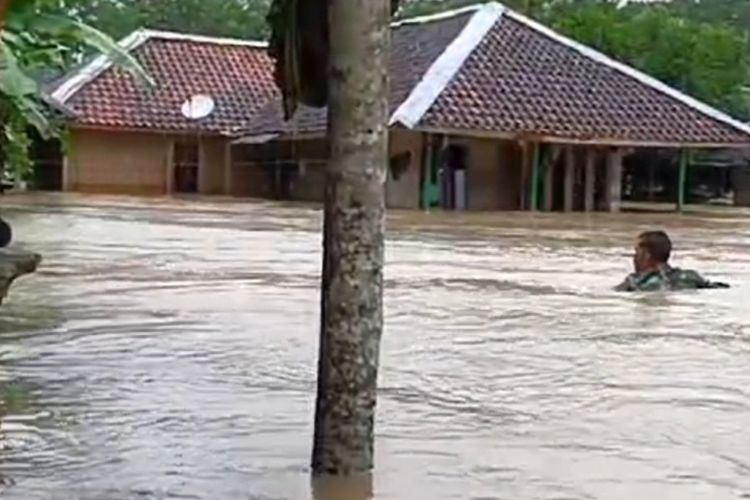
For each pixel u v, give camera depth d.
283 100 5.50
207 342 7.95
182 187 40.97
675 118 35.75
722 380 6.93
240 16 57.34
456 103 33.53
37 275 12.22
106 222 22.41
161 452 5.02
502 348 8.02
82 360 7.17
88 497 4.38
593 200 35.53
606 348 8.12
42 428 5.40
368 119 4.54
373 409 4.75
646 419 5.85
